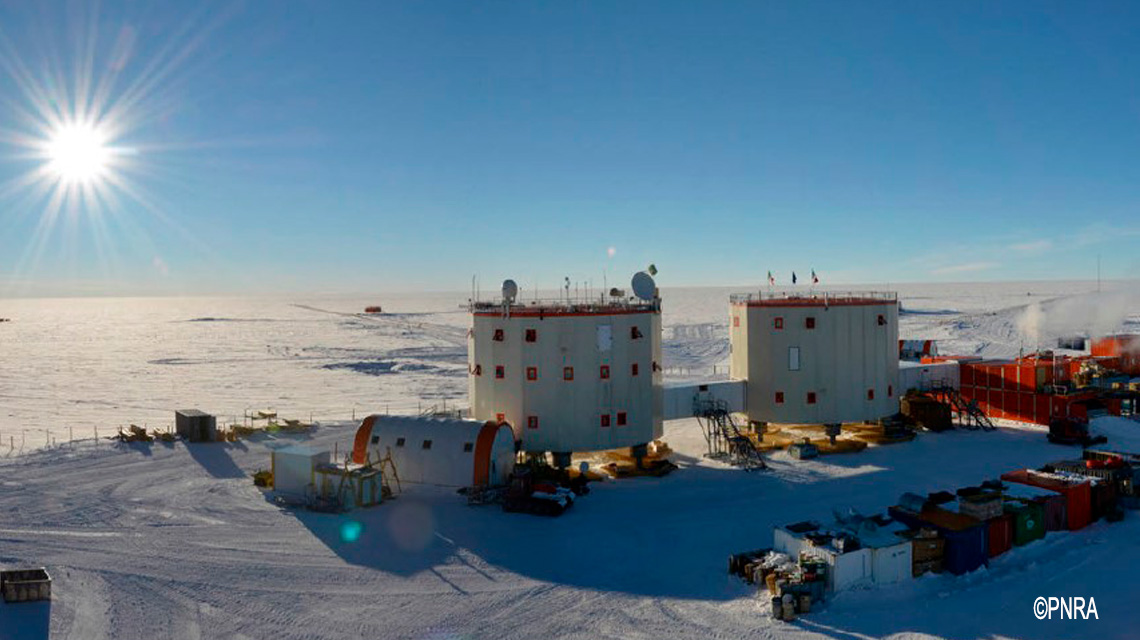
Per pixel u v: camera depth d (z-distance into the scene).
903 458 46.56
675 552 30.20
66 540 31.44
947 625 23.28
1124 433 52.62
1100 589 26.08
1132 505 35.12
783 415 50.41
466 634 23.16
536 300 46.97
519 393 42.47
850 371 50.62
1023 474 35.47
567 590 26.44
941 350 111.88
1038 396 56.88
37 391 84.69
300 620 24.11
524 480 36.22
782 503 36.91
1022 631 22.81
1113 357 67.75
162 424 63.16
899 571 26.59
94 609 24.80
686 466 45.28
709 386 50.19
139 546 30.72
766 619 23.92
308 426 56.41
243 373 101.75
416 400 77.69
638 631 23.27
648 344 44.41
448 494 38.16
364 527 33.19
